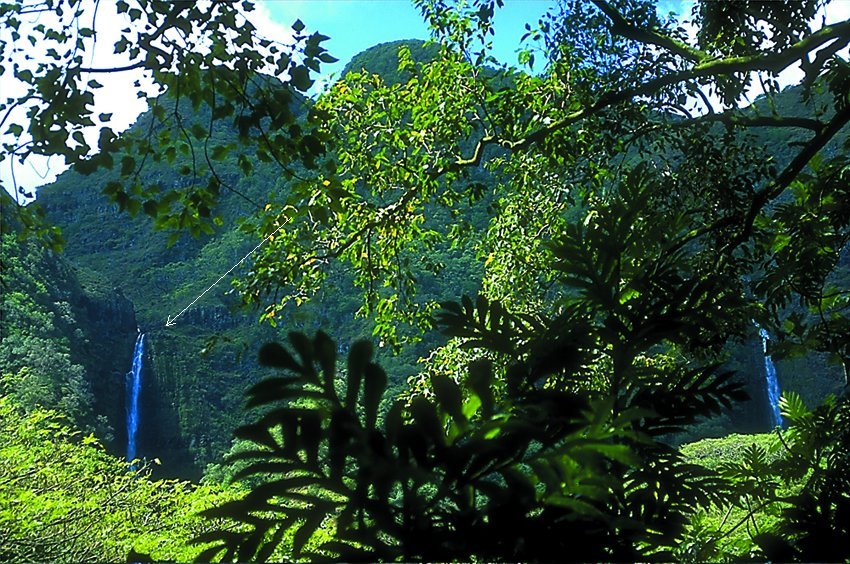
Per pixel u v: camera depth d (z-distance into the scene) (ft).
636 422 3.29
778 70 17.65
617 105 25.96
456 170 31.45
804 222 8.95
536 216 30.19
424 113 31.71
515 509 2.25
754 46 20.76
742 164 21.17
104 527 25.44
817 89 18.08
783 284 8.91
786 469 4.55
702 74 20.40
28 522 23.52
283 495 2.37
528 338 3.36
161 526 25.53
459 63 32.19
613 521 2.17
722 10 19.95
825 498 3.52
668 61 25.21
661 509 3.19
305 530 2.38
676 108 24.54
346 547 2.33
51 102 12.89
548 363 3.15
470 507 2.26
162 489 29.01
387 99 32.89
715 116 22.03
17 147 12.95
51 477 28.96
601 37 27.58
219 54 13.87
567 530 2.38
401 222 31.96
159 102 14.26
